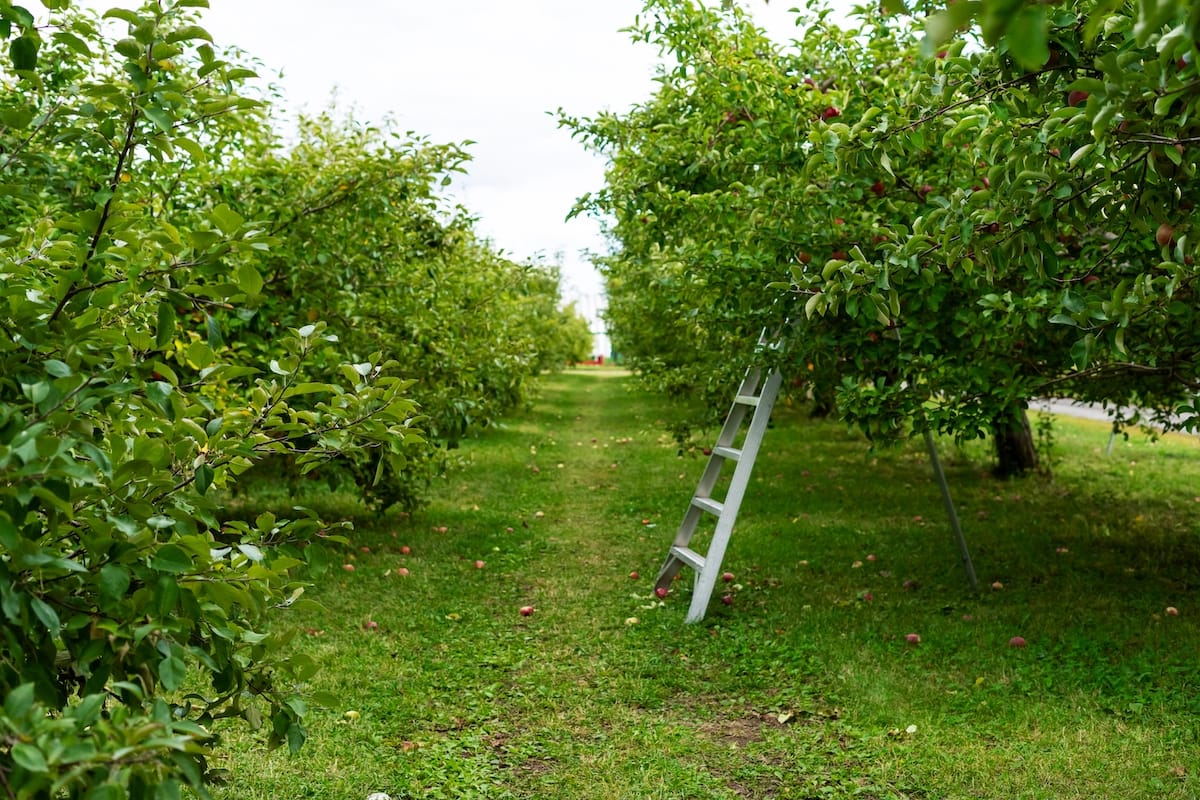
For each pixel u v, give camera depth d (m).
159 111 1.87
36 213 3.95
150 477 1.84
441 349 7.58
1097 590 6.20
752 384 6.31
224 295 1.97
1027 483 10.55
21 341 1.80
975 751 3.79
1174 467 11.64
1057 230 2.68
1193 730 3.95
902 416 5.16
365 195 6.45
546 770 3.72
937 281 4.70
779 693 4.51
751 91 5.52
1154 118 2.19
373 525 8.33
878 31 5.66
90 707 1.48
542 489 10.71
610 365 61.25
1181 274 2.58
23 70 1.95
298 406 5.89
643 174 6.62
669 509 9.35
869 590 6.30
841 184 4.77
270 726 4.00
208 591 1.89
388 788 3.50
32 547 1.61
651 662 4.94
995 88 2.72
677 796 3.48
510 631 5.51
